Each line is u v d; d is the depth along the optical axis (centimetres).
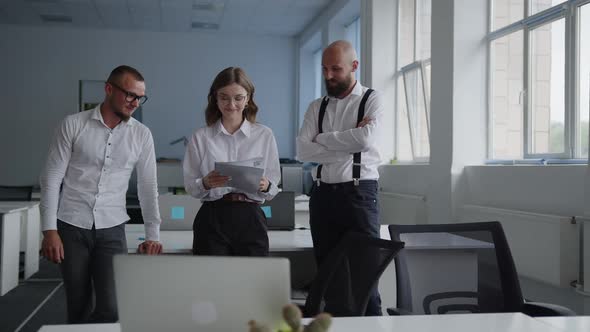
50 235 210
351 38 840
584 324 147
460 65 474
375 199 260
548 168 368
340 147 256
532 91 423
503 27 455
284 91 1019
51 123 945
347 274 177
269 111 1014
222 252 222
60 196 221
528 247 368
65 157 217
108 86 215
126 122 225
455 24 474
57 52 947
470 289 197
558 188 359
